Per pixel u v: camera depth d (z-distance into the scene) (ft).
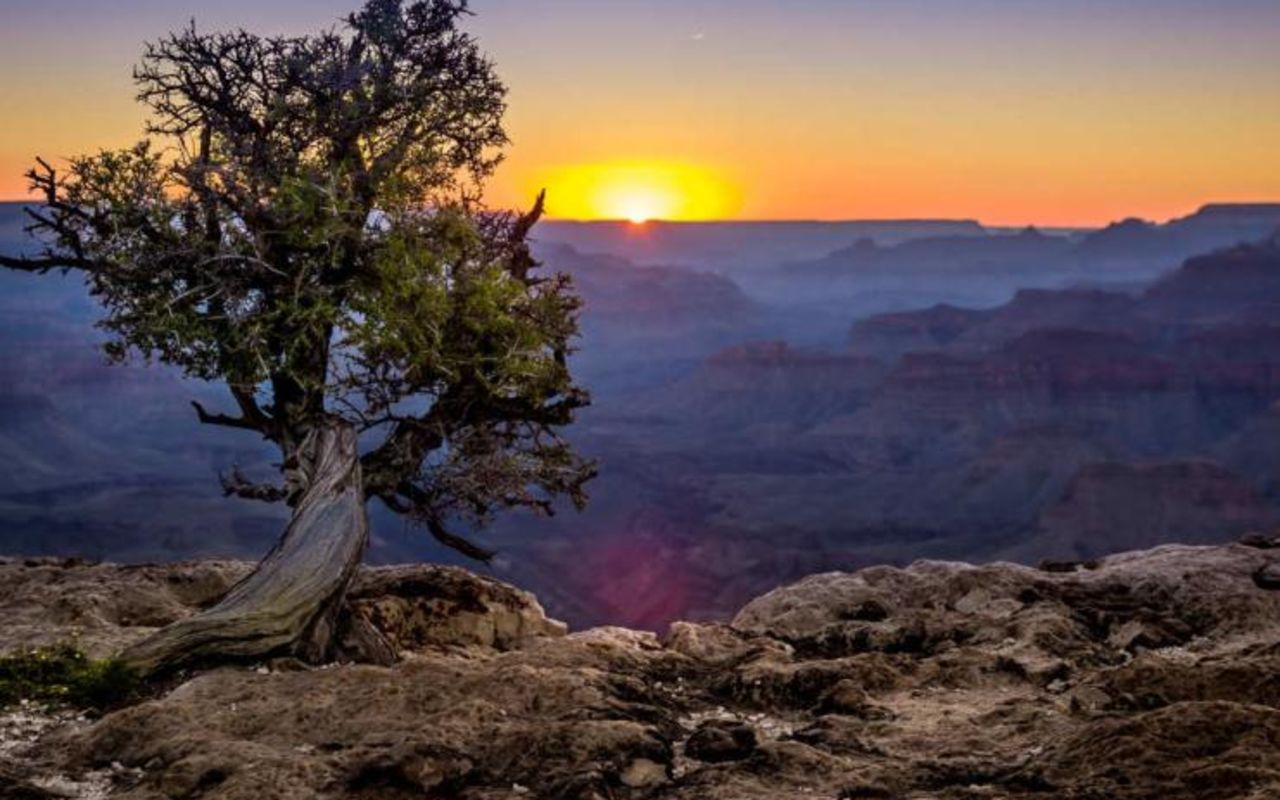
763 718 40.45
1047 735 35.35
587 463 53.21
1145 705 37.17
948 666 43.75
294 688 38.99
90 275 50.52
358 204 50.37
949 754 34.53
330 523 46.62
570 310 53.36
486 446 52.16
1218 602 52.49
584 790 31.40
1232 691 37.29
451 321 50.16
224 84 50.83
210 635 43.70
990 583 56.13
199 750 34.32
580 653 45.78
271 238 49.88
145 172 48.85
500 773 33.12
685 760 34.94
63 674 42.93
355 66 50.93
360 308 49.83
